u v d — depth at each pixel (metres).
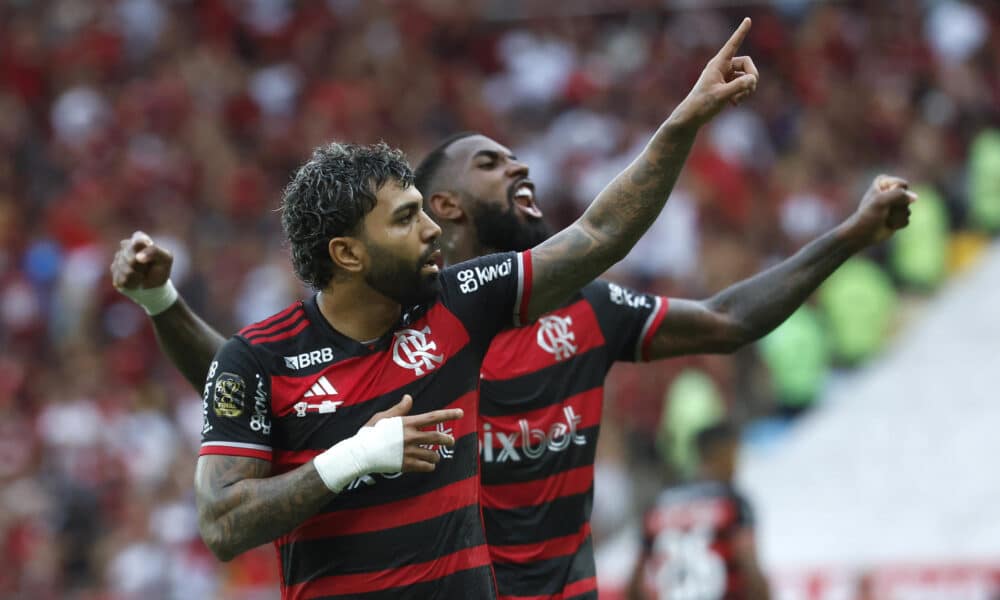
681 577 23.66
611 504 38.78
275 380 12.00
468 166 15.74
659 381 39.97
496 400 14.96
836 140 55.53
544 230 15.92
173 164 56.97
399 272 12.00
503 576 14.80
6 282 53.06
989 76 60.06
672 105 57.78
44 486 43.72
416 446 11.33
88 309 50.78
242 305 49.78
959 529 36.56
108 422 45.31
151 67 62.62
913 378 45.69
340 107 58.94
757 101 56.31
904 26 61.41
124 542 40.78
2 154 58.94
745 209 50.03
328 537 11.99
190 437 45.81
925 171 53.12
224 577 39.66
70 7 64.69
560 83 60.03
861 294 47.75
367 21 63.88
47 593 40.09
